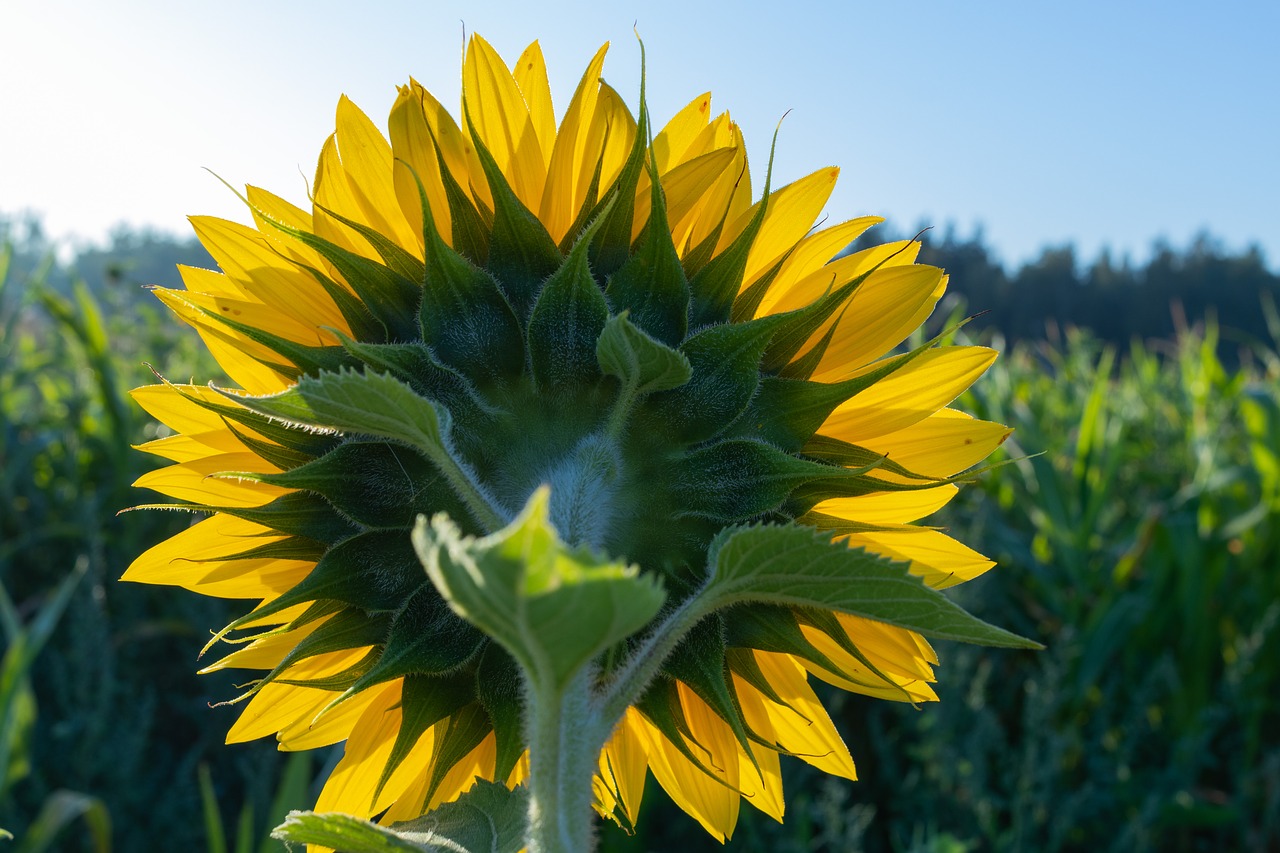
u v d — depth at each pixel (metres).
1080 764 1.38
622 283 0.54
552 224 0.57
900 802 1.25
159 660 1.58
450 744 0.54
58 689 1.33
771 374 0.56
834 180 0.59
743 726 0.53
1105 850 1.25
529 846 0.47
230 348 0.59
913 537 0.60
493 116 0.58
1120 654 1.52
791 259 0.59
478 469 0.53
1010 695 1.42
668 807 1.23
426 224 0.53
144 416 1.80
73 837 1.28
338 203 0.58
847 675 0.54
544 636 0.42
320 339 0.56
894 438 0.60
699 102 0.59
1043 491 1.52
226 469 0.59
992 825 1.19
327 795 0.60
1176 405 2.20
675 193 0.57
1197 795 1.39
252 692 0.54
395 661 0.53
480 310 0.54
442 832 0.53
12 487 1.64
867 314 0.59
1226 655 1.54
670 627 0.50
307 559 0.55
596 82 0.58
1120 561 1.50
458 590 0.42
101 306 2.73
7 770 1.16
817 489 0.55
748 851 1.18
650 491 0.53
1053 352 2.88
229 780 1.40
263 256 0.59
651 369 0.52
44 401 2.30
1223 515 1.71
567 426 0.53
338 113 0.58
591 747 0.49
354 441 0.53
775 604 0.54
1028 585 1.60
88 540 1.54
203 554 0.60
